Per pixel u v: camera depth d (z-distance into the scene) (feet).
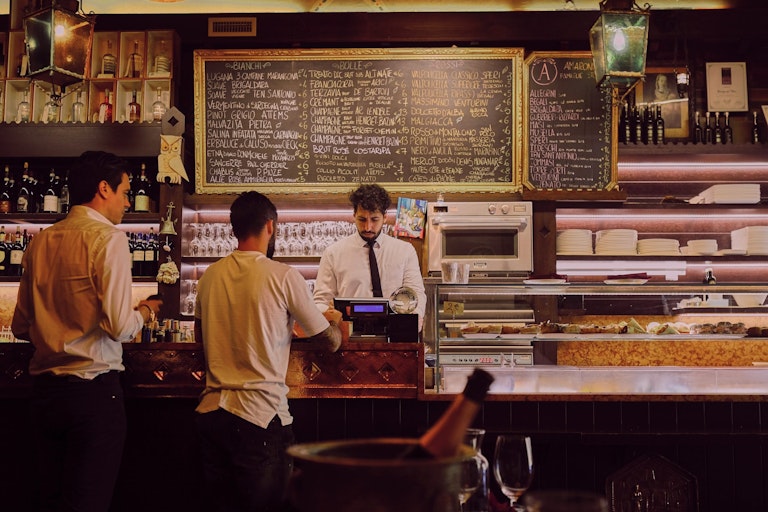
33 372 8.30
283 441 8.07
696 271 17.54
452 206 16.33
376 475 2.65
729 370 10.65
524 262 16.22
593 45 13.83
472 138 16.84
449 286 10.02
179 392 9.80
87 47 12.48
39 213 16.60
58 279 8.16
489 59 16.81
